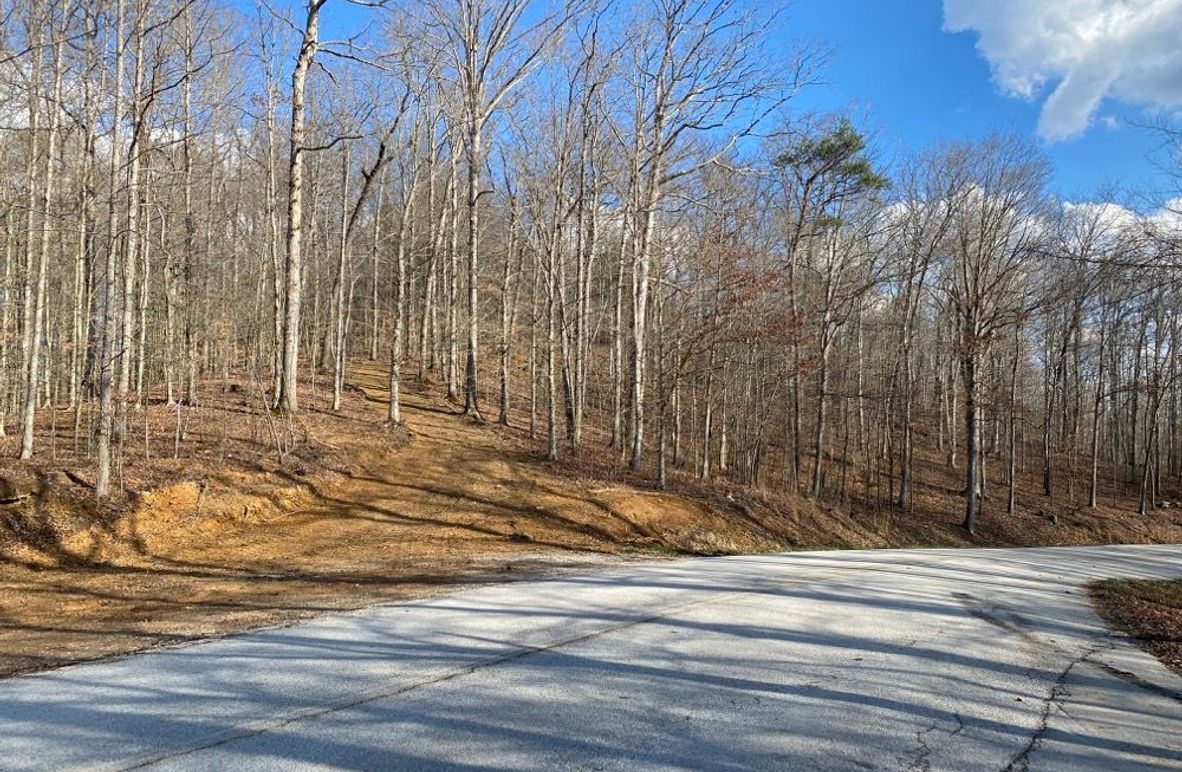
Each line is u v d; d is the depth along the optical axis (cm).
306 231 3014
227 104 2314
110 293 1272
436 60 2359
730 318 2041
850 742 462
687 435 3045
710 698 535
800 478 2856
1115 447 3809
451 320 2859
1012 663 683
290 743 434
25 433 1383
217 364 2748
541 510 1655
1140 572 1552
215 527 1322
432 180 2909
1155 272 995
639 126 2148
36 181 1770
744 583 1055
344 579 1017
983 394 2989
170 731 452
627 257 2430
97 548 1144
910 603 959
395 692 529
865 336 3938
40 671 583
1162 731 518
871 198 2748
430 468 1881
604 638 697
